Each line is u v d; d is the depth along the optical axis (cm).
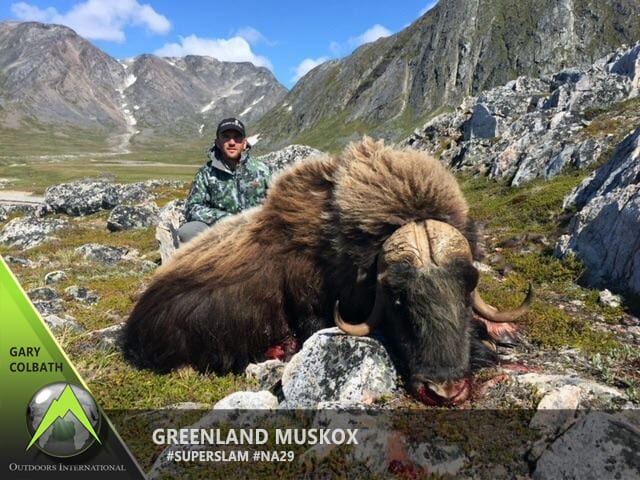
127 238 1329
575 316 524
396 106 10056
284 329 452
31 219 1493
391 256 345
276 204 443
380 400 338
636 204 591
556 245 708
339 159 430
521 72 9094
